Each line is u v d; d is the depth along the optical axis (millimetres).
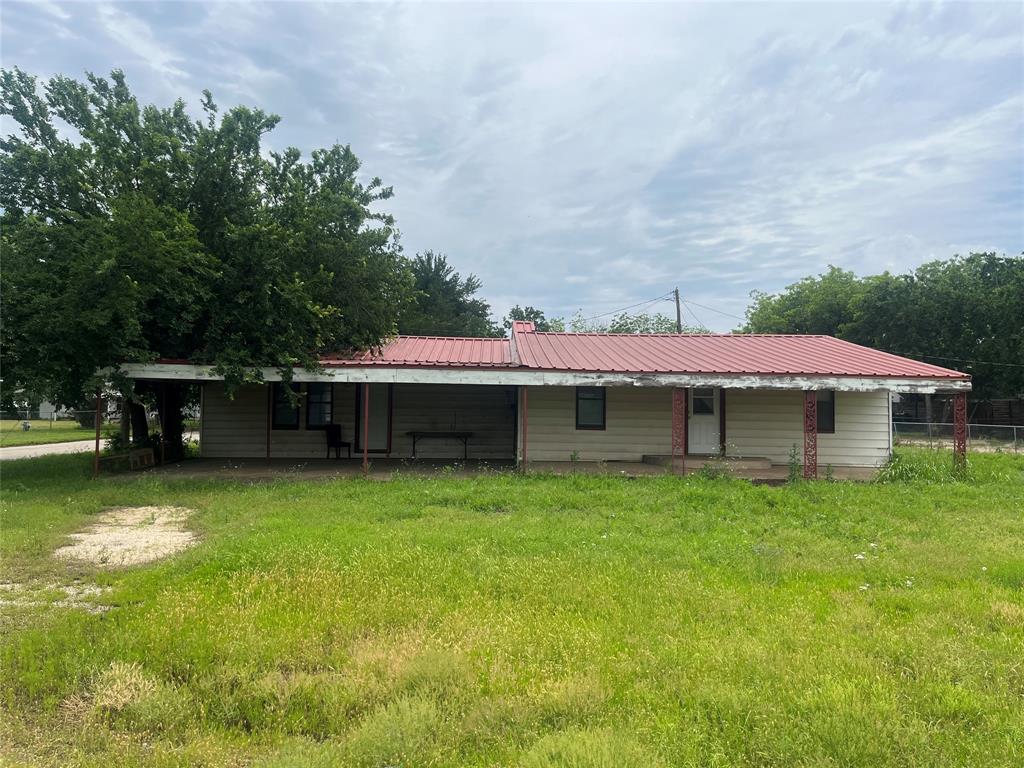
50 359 13477
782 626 5402
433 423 19312
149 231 13141
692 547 8125
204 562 7242
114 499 11688
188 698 4301
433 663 4559
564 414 17156
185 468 16422
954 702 4082
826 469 15516
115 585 6656
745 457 16625
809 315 43250
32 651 4934
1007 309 34156
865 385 14453
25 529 9195
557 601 6012
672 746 3598
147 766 3598
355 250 16547
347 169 18406
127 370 14250
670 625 5418
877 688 4219
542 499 11359
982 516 10414
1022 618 5602
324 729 4016
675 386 14539
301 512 10344
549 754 3455
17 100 15703
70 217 14094
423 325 34781
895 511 10711
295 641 5090
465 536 8484
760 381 14484
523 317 53688
